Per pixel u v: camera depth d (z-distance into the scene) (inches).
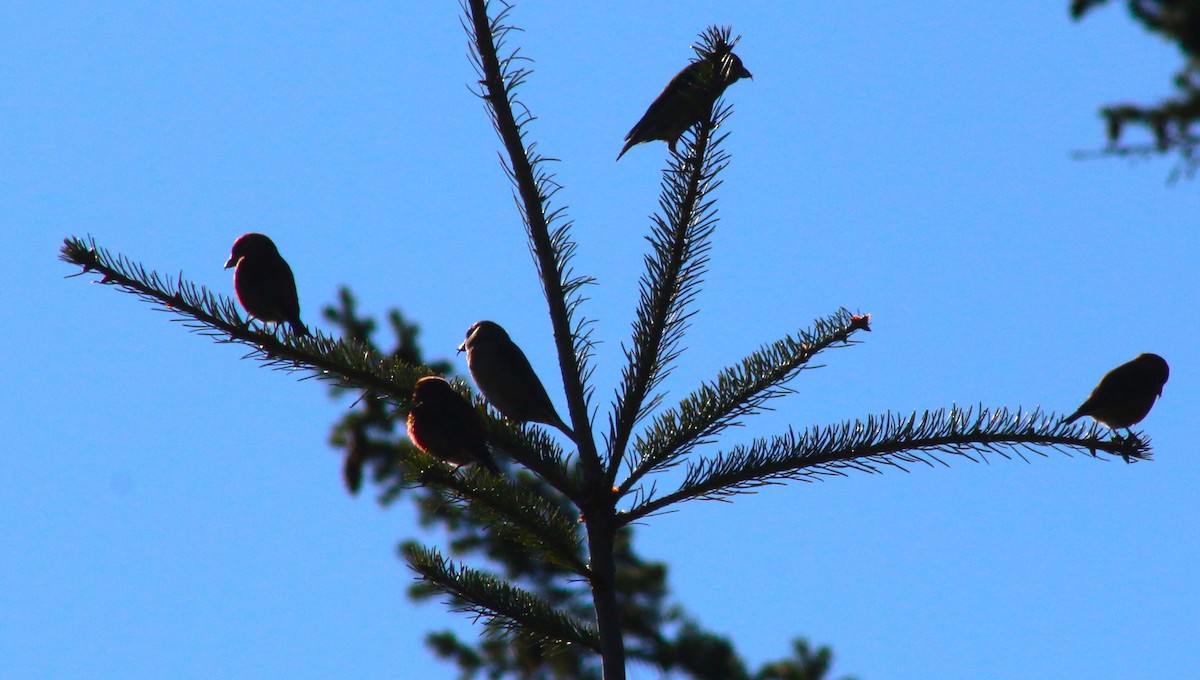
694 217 380.5
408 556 358.9
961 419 363.9
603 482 358.6
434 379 400.5
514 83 383.9
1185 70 265.1
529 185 383.6
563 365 374.0
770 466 356.2
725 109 378.9
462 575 356.8
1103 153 279.4
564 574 706.2
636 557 730.2
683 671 698.8
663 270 379.9
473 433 384.5
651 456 362.9
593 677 702.5
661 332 375.9
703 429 369.1
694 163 378.9
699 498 357.4
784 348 378.9
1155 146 275.4
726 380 374.6
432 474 358.9
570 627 352.2
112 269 388.5
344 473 778.8
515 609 352.5
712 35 379.6
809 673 698.8
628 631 707.4
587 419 367.2
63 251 386.9
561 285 382.9
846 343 377.1
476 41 382.3
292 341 400.2
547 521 353.7
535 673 709.3
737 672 698.2
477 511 361.1
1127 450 360.8
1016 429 365.4
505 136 383.2
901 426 362.3
